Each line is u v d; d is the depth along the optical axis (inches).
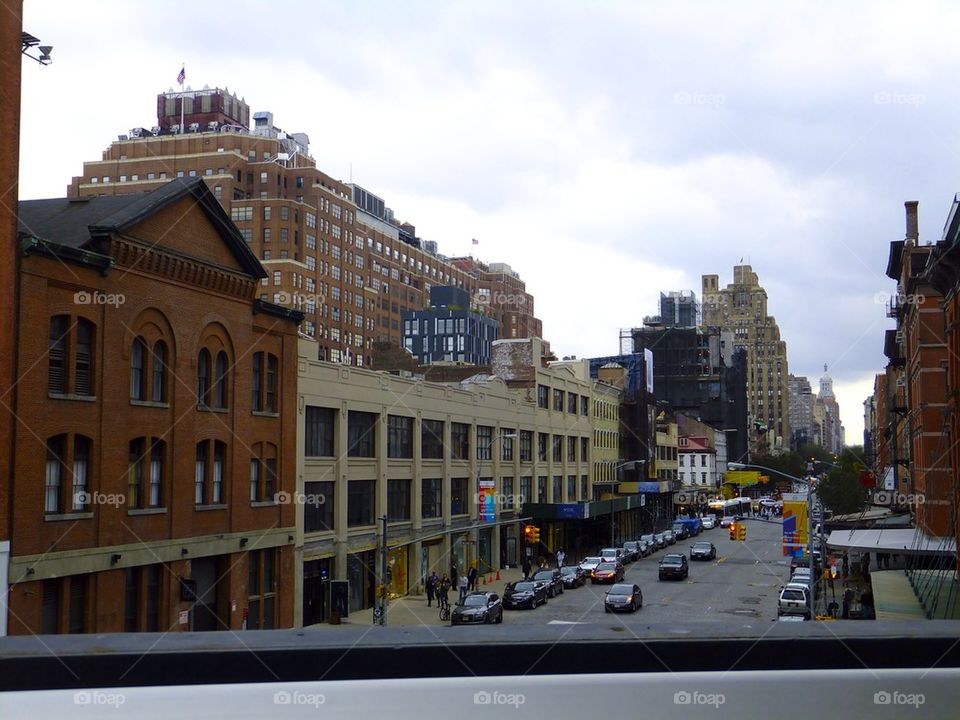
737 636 109.7
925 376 1535.4
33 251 880.3
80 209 1105.4
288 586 1357.0
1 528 834.2
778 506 4537.4
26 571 862.5
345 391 1584.6
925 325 1545.3
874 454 3363.7
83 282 955.3
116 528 994.7
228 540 1199.6
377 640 110.3
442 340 6131.9
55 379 928.3
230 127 5098.4
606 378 3868.1
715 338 6195.9
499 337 7204.7
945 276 1148.5
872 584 1418.6
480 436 2260.1
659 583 1998.0
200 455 1171.3
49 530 898.1
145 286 1055.6
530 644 108.8
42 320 898.7
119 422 1007.6
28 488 871.7
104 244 991.0
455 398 2080.5
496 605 1432.1
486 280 7805.1
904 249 2026.3
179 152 4913.9
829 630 112.6
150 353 1067.3
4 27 863.7
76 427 941.8
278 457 1347.2
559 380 2915.8
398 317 6028.5
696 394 6008.9
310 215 4872.0
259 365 1317.7
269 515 1312.7
